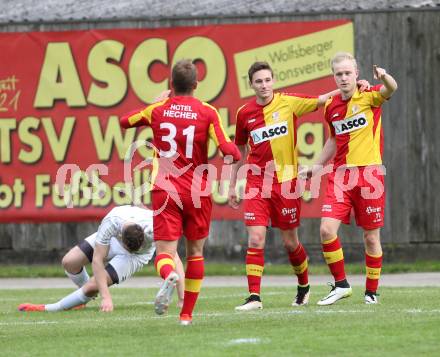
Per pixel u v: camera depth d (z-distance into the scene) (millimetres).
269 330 25453
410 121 55500
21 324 29469
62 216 56938
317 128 54812
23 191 57188
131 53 56375
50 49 57000
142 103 56375
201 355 21781
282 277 51500
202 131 25875
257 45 55594
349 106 32219
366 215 32438
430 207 55562
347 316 28266
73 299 33938
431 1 55500
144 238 33281
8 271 55250
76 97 56875
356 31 55344
